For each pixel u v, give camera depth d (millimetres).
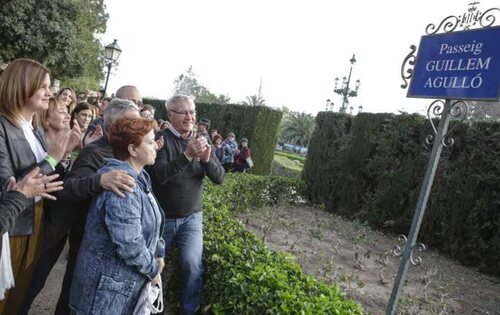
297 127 51406
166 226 3117
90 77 26219
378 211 9312
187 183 3137
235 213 7656
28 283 2598
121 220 1936
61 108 3021
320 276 5215
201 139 2975
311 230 7457
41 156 2533
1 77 2336
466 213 7477
